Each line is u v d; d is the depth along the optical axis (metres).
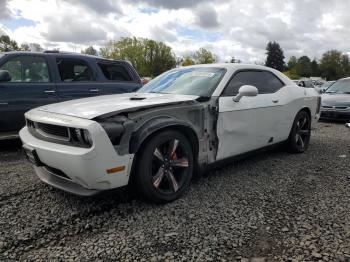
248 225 2.73
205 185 3.68
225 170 4.24
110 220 2.84
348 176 4.02
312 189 3.56
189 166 3.36
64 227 2.72
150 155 2.99
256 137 4.18
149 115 3.04
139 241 2.49
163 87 4.23
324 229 2.65
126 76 6.85
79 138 2.74
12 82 5.33
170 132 3.14
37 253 2.35
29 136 3.30
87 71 6.23
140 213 2.96
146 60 60.41
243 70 4.22
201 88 3.80
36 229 2.68
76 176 2.75
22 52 5.61
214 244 2.45
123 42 60.56
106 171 2.73
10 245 2.45
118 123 2.82
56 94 5.71
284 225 2.73
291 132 4.95
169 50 61.94
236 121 3.81
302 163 4.61
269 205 3.13
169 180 3.19
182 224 2.75
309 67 99.00
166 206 3.11
